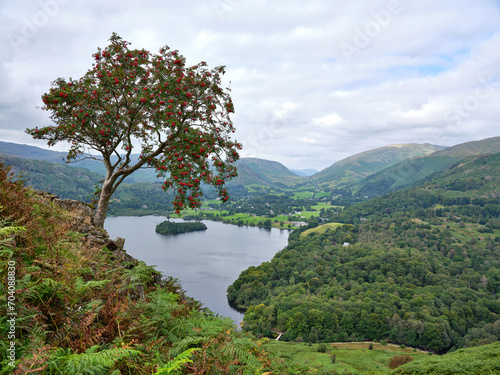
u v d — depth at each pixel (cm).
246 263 14625
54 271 419
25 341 296
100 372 290
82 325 347
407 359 6141
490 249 19062
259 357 530
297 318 8994
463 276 14338
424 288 12088
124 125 1081
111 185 1059
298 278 13275
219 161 1070
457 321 9656
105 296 447
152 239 18250
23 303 327
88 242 683
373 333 9038
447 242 19762
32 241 464
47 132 1084
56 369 272
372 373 5606
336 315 9362
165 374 324
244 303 10512
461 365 1895
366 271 13912
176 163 977
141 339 390
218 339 461
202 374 353
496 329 9075
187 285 11169
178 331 456
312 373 655
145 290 636
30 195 638
